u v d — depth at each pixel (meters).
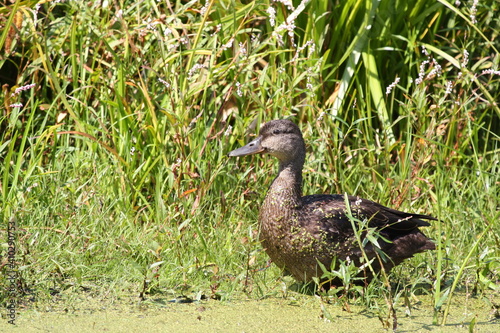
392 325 7.93
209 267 9.12
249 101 11.12
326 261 8.71
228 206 10.36
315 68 11.16
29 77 11.62
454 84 12.00
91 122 11.19
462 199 10.67
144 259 9.07
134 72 11.41
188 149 10.73
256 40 10.81
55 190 9.83
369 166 11.55
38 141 10.12
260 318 8.05
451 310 8.51
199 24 11.10
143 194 10.78
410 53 11.91
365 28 11.73
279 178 8.89
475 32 12.59
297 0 11.70
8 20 10.31
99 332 7.48
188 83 10.99
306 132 11.13
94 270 8.81
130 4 12.30
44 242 9.03
